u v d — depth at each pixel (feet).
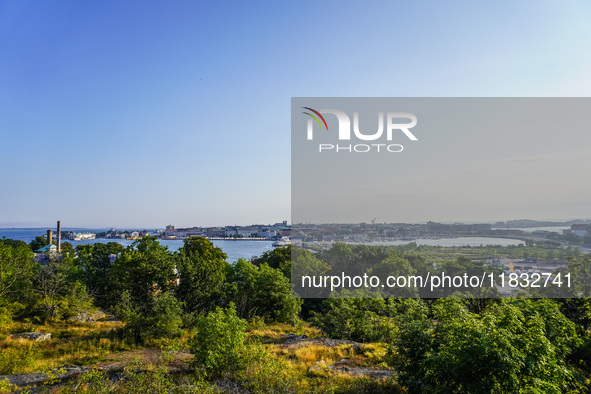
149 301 122.52
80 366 60.18
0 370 54.65
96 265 183.52
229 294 145.79
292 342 84.53
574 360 54.44
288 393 45.65
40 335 86.74
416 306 48.34
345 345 79.20
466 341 34.47
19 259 132.57
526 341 34.42
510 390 31.78
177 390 42.11
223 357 52.75
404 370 44.11
